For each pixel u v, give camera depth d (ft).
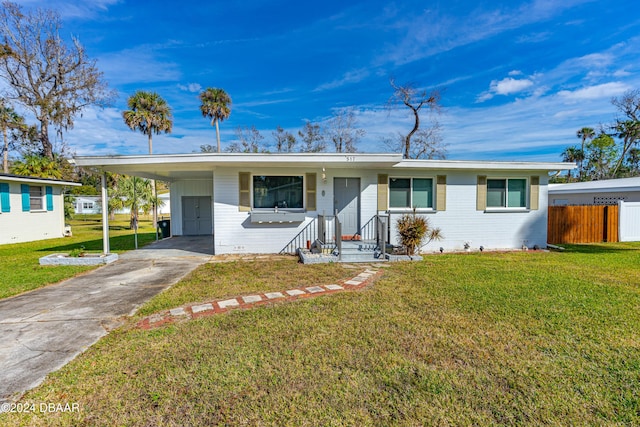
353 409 7.41
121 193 63.52
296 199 31.63
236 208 30.53
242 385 8.36
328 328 12.09
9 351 10.50
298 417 7.14
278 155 26.37
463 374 8.88
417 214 32.19
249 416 7.18
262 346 10.57
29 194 45.37
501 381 8.54
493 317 13.16
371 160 26.63
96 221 90.33
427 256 29.35
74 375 8.87
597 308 14.21
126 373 8.96
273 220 30.09
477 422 6.97
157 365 9.37
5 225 41.45
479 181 33.35
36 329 12.36
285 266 24.52
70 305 15.35
